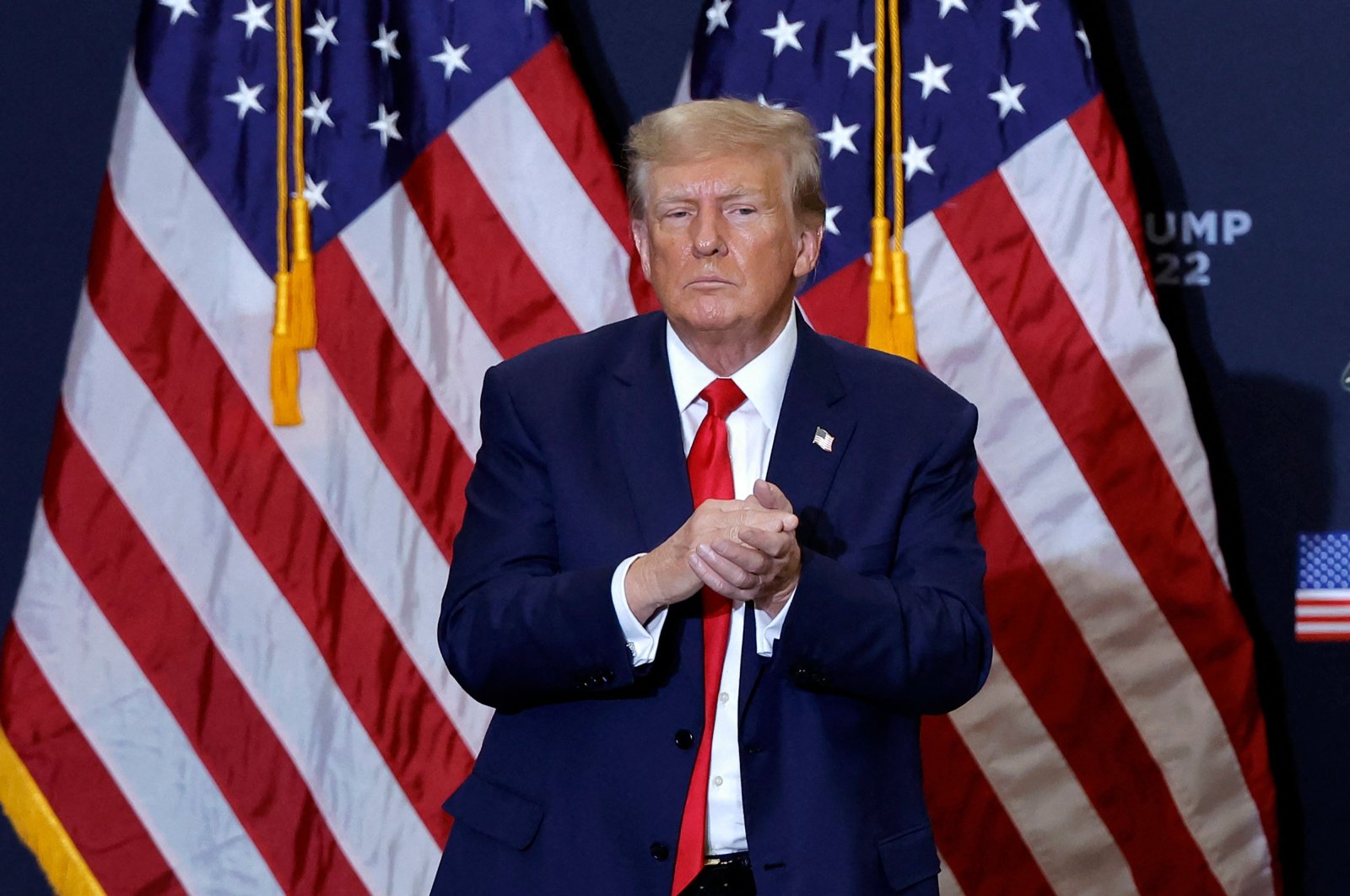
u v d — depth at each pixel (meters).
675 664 6.41
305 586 11.88
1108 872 11.95
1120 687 11.90
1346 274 12.72
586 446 6.75
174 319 11.87
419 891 11.84
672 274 6.48
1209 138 12.79
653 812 6.26
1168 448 11.82
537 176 11.93
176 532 11.84
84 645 11.76
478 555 6.77
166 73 11.98
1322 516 12.78
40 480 13.04
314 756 11.87
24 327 13.03
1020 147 11.84
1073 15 11.95
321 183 11.98
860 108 11.91
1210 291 12.83
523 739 6.65
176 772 11.80
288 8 12.00
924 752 11.98
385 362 11.92
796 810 6.29
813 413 6.75
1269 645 12.88
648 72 13.06
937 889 6.56
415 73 12.03
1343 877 12.90
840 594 6.12
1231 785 11.91
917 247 11.84
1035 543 11.85
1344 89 12.67
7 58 13.00
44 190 13.02
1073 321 11.80
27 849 12.92
